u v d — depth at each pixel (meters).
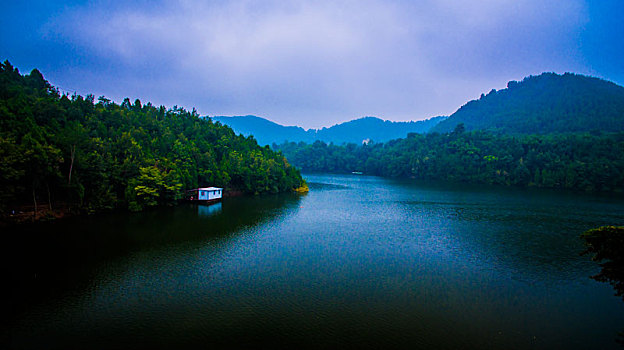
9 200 55.91
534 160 172.38
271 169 125.38
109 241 50.72
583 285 37.31
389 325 28.38
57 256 43.66
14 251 45.31
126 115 102.06
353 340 26.00
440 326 28.38
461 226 66.75
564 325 28.84
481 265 43.59
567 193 129.50
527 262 44.88
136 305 31.02
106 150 74.25
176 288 34.88
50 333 26.19
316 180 193.62
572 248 51.66
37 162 55.97
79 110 86.62
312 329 27.50
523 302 33.06
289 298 33.12
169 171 84.81
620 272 23.81
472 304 32.50
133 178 75.00
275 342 25.53
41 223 59.25
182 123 130.62
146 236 53.94
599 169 141.12
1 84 77.50
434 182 184.88
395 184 169.62
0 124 58.91
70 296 32.53
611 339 26.73
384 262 44.22
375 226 65.94
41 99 75.00
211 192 92.94
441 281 38.09
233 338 25.95
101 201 68.75
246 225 64.19
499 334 27.27
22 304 30.81
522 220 73.62
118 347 24.52
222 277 38.09
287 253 47.38
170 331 26.75
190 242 51.38
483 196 118.31
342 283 37.12
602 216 79.56
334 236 57.41
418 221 71.44
